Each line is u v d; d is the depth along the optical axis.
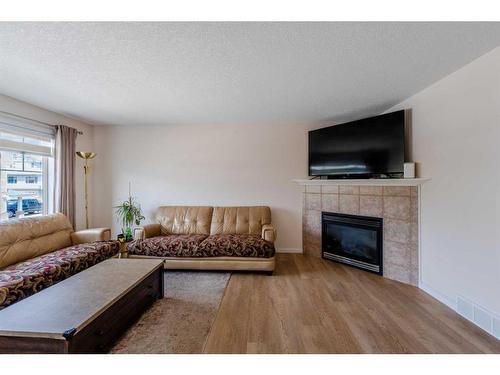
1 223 2.53
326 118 3.93
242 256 3.20
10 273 2.08
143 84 2.57
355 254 3.54
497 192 1.88
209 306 2.37
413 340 1.84
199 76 2.38
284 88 2.69
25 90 2.73
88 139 4.28
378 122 3.18
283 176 4.25
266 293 2.66
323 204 3.91
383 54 1.97
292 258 3.92
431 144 2.59
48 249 2.86
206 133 4.31
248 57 2.02
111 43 1.80
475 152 2.06
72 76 2.37
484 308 1.98
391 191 3.06
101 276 2.12
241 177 4.30
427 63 2.12
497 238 1.88
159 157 4.35
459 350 1.73
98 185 4.39
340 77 2.41
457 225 2.25
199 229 3.97
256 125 4.27
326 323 2.08
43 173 3.48
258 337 1.88
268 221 3.99
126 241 3.79
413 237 2.84
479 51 1.93
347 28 1.64
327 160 3.80
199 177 4.34
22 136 3.15
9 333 1.33
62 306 1.59
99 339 1.60
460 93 2.21
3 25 1.58
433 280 2.57
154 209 4.37
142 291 2.20
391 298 2.53
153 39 1.75
